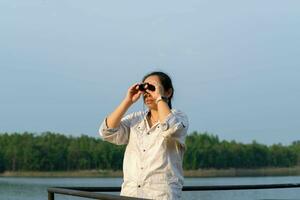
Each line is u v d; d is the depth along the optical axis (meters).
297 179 91.81
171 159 4.23
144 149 4.32
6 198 50.34
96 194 3.72
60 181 102.38
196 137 109.06
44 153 122.12
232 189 5.06
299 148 115.31
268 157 112.62
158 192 4.19
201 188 4.95
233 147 110.44
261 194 22.03
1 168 122.12
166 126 4.11
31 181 101.94
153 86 4.26
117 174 116.56
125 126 4.51
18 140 123.94
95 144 120.56
